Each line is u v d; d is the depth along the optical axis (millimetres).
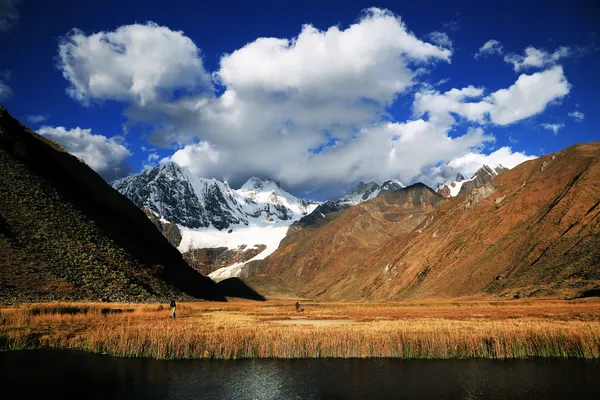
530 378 32875
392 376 33594
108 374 32812
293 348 39156
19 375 31766
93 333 40406
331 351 39156
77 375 32250
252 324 52219
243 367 35875
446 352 38969
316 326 47406
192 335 39594
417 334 40531
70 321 48719
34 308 49688
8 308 49188
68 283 67625
